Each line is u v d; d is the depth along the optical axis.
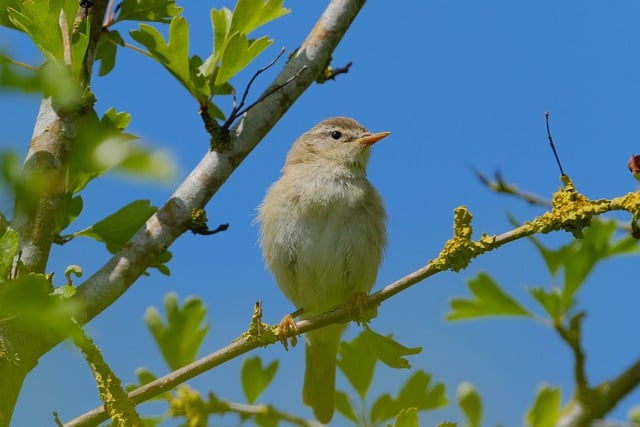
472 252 7.34
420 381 7.36
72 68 6.26
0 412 5.37
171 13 8.52
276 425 7.54
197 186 8.34
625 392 5.49
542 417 6.38
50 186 3.21
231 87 8.74
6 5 6.64
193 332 7.85
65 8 6.30
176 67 8.16
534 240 7.42
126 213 7.83
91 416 6.31
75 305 3.33
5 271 4.57
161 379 7.04
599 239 7.32
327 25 9.64
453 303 7.57
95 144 3.17
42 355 5.89
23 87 3.05
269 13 8.23
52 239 6.65
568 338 6.03
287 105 9.13
